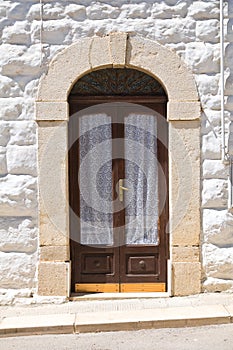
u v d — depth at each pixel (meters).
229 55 6.41
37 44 6.43
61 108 6.42
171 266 6.45
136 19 6.42
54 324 5.60
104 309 6.10
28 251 6.46
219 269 6.46
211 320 5.67
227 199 6.46
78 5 6.42
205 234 6.47
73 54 6.41
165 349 5.08
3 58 6.43
